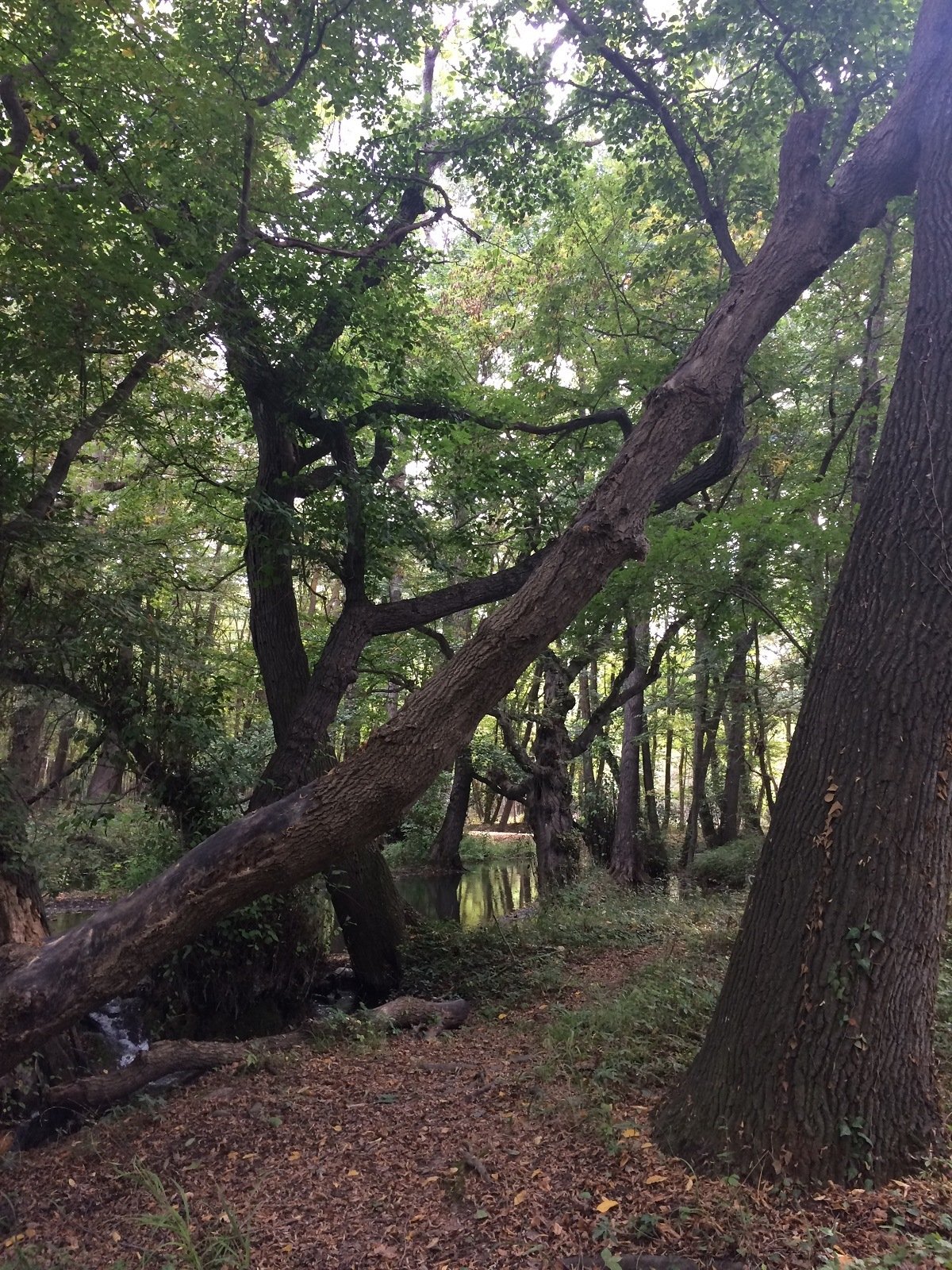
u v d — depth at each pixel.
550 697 15.31
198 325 7.20
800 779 3.81
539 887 14.34
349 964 10.23
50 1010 4.09
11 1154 4.80
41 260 5.94
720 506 12.79
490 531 11.83
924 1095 3.48
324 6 7.30
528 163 9.51
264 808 4.43
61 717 8.36
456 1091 4.98
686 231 11.09
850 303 11.63
